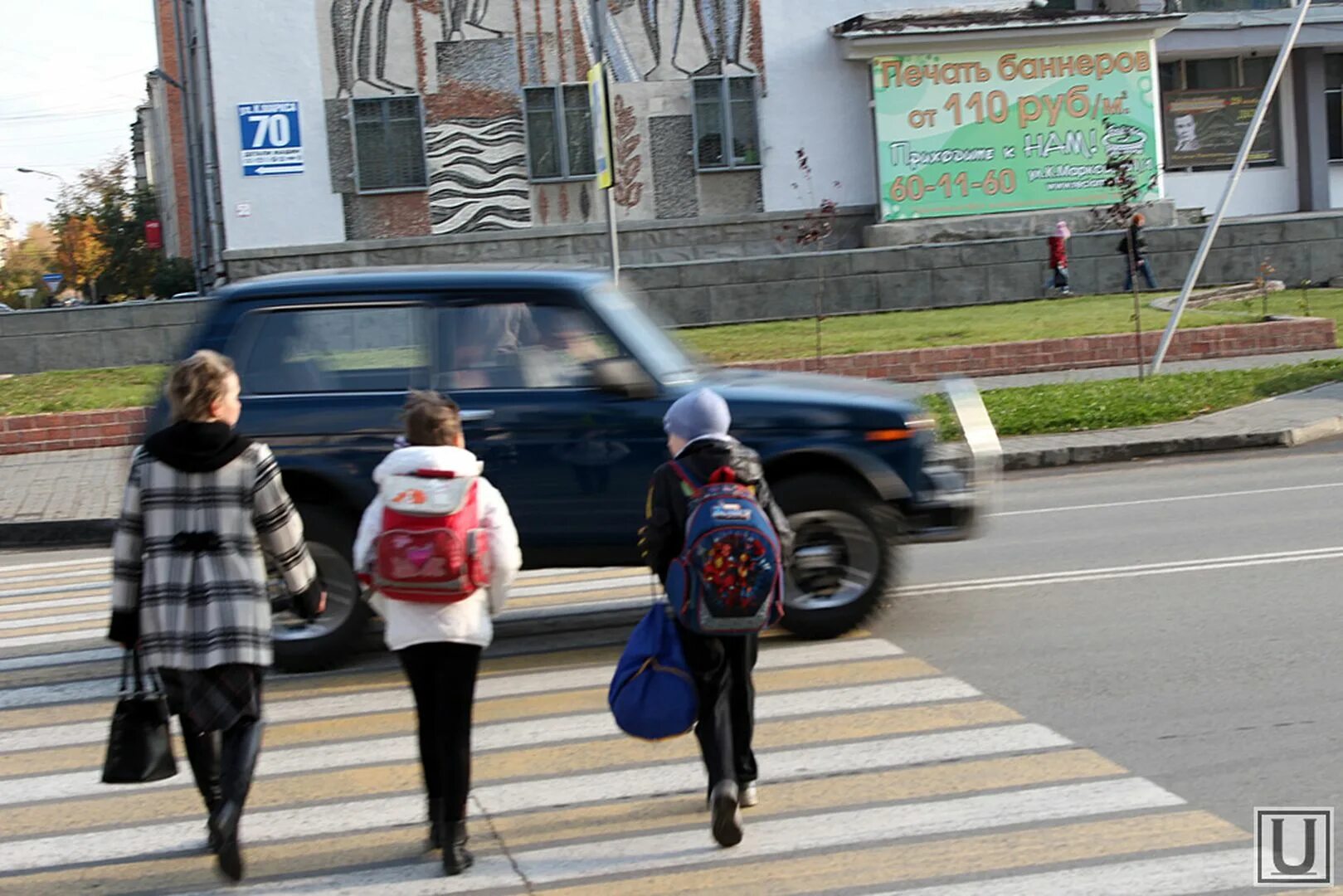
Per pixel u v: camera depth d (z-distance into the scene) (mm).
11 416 33688
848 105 60031
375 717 12109
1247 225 50500
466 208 57969
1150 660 12562
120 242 107250
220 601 8375
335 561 13477
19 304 141625
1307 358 36562
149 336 44594
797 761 10359
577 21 58094
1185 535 18562
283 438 13531
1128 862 8273
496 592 8734
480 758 10820
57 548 24266
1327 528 18359
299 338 13844
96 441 33781
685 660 8773
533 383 13570
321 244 56938
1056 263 48812
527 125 58031
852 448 13594
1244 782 9500
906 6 60625
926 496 13812
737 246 59594
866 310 48469
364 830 9492
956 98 59500
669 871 8484
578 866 8648
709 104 59062
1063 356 36875
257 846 9281
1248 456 26641
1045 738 10617
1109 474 25828
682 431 9039
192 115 68125
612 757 10719
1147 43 60469
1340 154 72750
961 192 59938
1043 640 13469
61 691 13609
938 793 9562
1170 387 31844
